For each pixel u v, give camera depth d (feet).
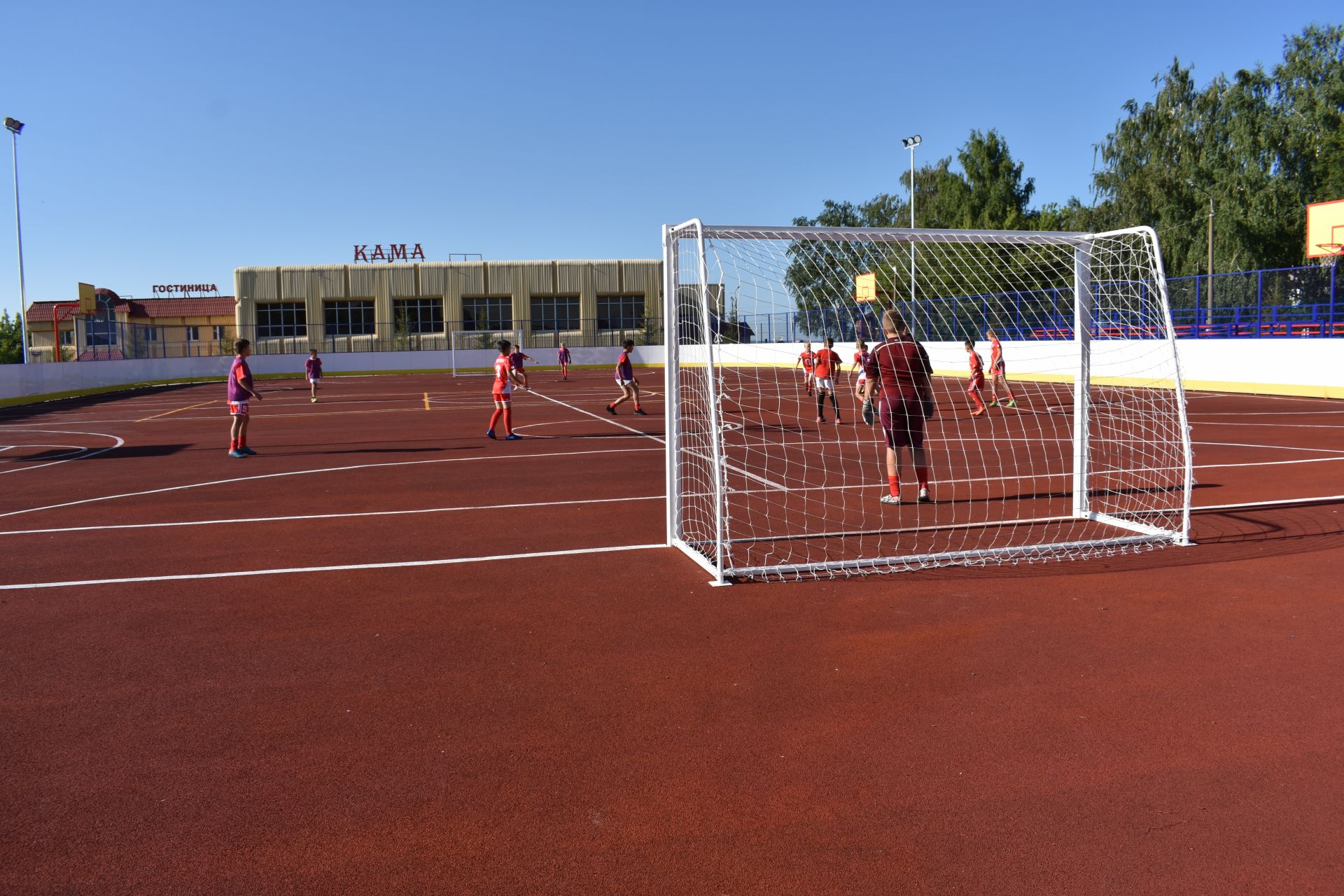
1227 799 10.78
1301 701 13.48
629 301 192.24
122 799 11.18
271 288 184.96
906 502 30.91
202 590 20.51
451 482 36.68
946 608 18.29
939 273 40.04
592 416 71.46
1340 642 15.92
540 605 18.94
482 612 18.54
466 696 14.20
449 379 153.89
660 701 13.91
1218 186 121.90
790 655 15.75
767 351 64.64
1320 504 27.86
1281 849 9.75
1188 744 12.19
